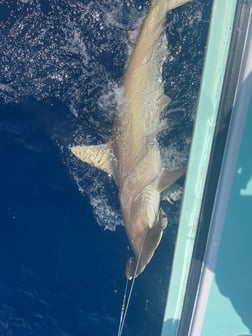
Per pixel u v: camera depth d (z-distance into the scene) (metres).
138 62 3.76
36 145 4.69
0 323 4.89
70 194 4.63
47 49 4.59
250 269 3.29
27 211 4.73
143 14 4.29
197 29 3.86
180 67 3.86
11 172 4.75
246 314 3.38
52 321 4.73
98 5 4.40
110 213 4.53
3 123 4.73
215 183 3.13
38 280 4.76
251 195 3.13
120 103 3.97
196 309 3.41
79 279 4.64
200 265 3.31
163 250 4.09
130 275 3.43
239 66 2.95
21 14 4.64
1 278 4.84
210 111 2.95
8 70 4.70
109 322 4.53
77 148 4.05
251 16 2.87
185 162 3.72
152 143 3.79
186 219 3.13
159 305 4.31
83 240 4.60
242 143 3.04
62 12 4.53
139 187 3.76
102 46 4.43
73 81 4.55
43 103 4.64
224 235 3.23
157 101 3.81
